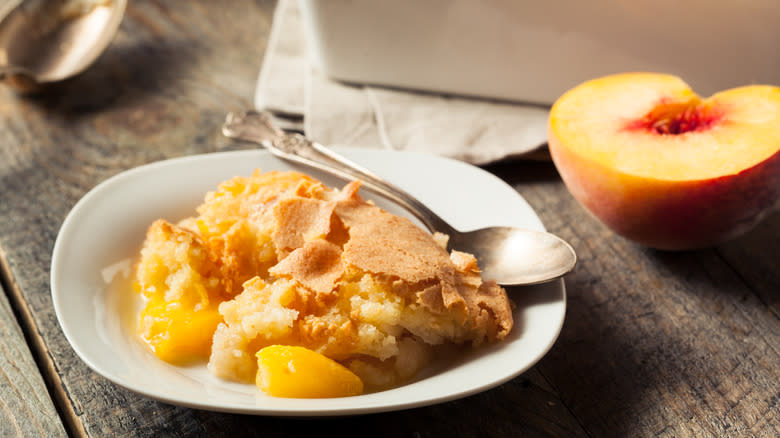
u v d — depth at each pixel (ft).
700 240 1.80
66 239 1.69
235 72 2.31
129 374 1.52
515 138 2.07
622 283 1.81
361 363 1.59
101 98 2.23
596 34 2.02
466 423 1.59
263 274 1.69
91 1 2.32
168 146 2.10
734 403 1.62
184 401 1.46
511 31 2.05
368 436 1.57
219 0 2.58
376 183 1.82
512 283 1.65
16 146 2.10
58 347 1.68
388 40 2.10
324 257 1.63
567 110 1.83
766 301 1.78
